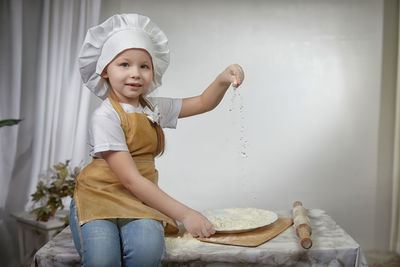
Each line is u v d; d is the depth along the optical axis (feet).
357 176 9.54
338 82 9.40
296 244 4.43
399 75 9.16
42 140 8.48
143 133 4.68
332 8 9.31
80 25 8.52
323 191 9.58
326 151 9.52
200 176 9.53
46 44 8.43
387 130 9.45
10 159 8.49
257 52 9.33
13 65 8.39
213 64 9.32
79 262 4.22
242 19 9.29
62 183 7.50
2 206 8.54
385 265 8.56
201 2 9.24
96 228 4.02
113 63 4.66
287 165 9.53
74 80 8.59
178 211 4.41
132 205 4.30
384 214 9.57
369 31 9.31
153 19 9.23
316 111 9.46
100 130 4.44
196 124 9.45
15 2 8.32
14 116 8.43
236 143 9.49
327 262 4.26
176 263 4.20
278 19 9.30
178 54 9.29
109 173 4.57
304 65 9.37
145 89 4.82
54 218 7.53
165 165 9.49
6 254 8.52
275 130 9.48
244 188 9.55
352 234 9.61
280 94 9.42
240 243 4.39
